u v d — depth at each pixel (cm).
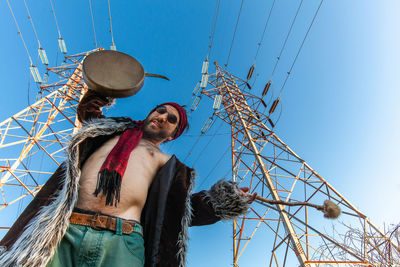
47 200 153
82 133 174
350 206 997
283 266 867
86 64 194
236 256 1039
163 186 181
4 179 1055
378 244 582
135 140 191
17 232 143
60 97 1403
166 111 221
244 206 184
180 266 165
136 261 146
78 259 134
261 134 1458
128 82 198
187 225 177
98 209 152
